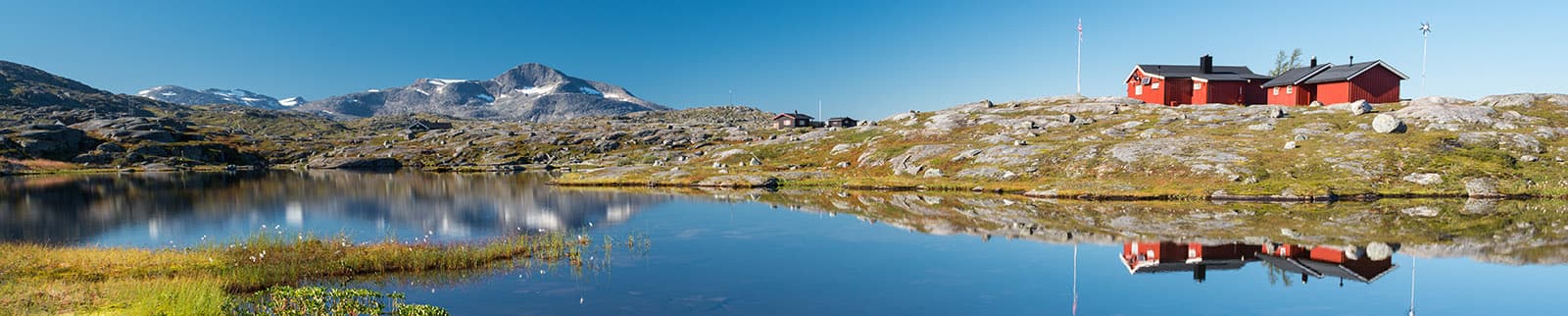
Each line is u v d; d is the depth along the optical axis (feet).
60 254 101.09
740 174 306.96
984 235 135.64
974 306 80.43
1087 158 250.16
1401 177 207.10
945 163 282.56
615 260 110.73
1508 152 218.38
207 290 75.41
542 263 107.86
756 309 79.51
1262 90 354.54
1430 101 288.71
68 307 68.64
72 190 292.40
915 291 87.76
